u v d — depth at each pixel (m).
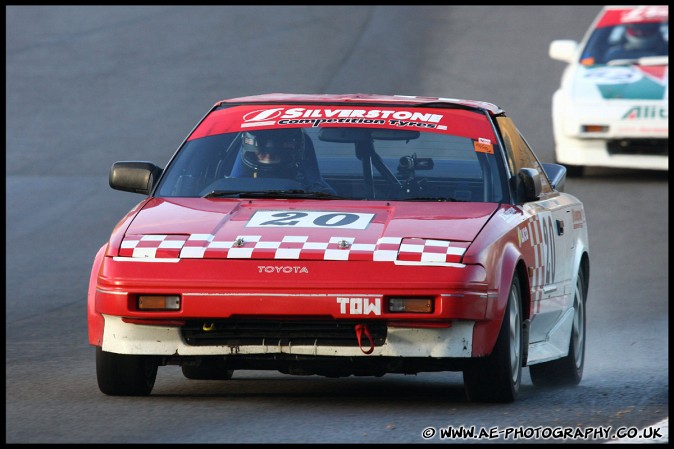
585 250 30.69
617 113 57.69
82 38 89.56
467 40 89.06
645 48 61.00
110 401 23.95
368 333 22.30
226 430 20.89
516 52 86.00
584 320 30.58
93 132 69.25
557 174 30.95
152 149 65.88
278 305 22.27
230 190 26.22
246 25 93.19
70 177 61.16
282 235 23.23
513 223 24.72
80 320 36.44
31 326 35.44
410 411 22.92
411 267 22.44
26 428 21.20
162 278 22.67
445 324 22.34
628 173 61.91
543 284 26.45
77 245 48.94
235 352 22.69
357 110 27.61
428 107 27.69
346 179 26.33
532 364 25.72
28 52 85.94
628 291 41.03
